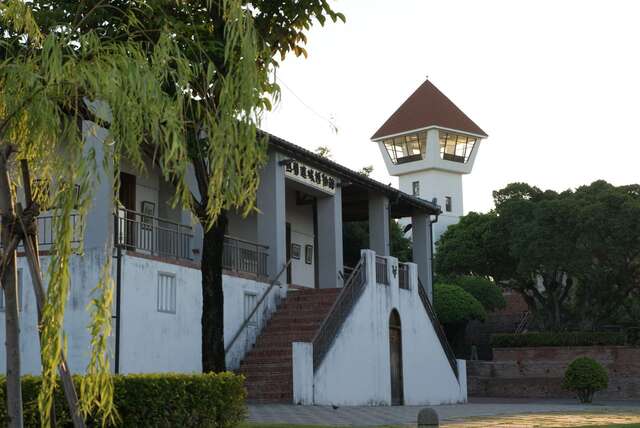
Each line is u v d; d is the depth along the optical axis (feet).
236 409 45.42
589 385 108.78
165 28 29.40
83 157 27.17
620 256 127.03
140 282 65.10
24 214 29.01
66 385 28.48
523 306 171.53
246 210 30.01
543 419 67.05
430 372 93.20
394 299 87.30
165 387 41.37
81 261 62.49
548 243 131.44
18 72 27.50
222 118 28.81
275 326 79.00
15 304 29.09
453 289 143.02
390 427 54.39
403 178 233.35
